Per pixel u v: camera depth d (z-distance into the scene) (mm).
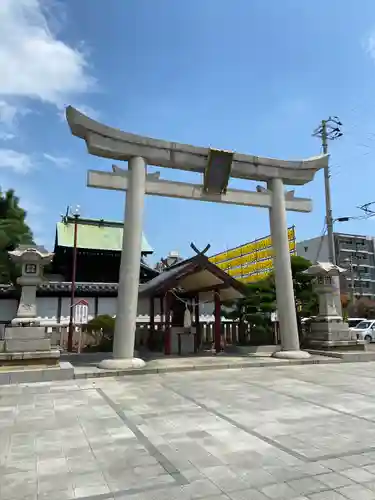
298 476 4641
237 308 20422
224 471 4805
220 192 16078
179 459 5195
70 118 13609
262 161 16703
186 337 18766
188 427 6629
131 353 13484
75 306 23141
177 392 9641
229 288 17750
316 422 6906
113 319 20766
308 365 14812
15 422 7004
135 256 13961
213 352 18375
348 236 71062
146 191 14930
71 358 16359
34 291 12828
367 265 70938
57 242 32219
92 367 13469
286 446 5676
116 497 4145
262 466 4949
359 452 5434
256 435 6184
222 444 5773
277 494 4188
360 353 16250
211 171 15461
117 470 4852
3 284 25828
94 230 34875
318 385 10516
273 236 16844
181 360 15320
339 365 14797
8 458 5273
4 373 11156
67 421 7043
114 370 12578
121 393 9578
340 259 67375
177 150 15250
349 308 56906
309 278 19578
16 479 4609
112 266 33812
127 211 14336
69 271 33094
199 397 9031
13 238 23359
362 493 4199
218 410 7785
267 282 20344
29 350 12242
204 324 21219
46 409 7961
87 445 5766
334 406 8094
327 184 28312
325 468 4879
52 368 11938
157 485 4426
